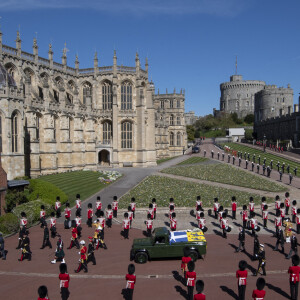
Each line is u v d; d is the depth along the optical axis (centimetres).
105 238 2898
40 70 7231
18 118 5097
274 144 11106
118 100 8525
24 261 2342
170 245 2269
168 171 6894
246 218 3120
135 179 6056
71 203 4181
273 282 1958
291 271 1709
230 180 5691
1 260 2361
